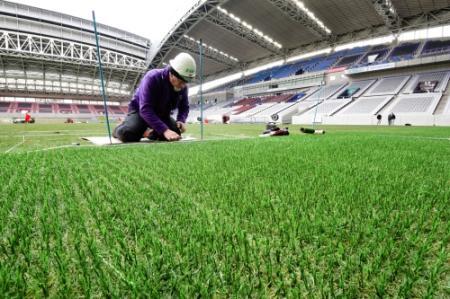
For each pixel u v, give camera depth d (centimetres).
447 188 99
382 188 98
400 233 59
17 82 3184
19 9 2419
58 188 101
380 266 45
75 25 2697
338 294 38
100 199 87
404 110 1772
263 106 2939
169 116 371
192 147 276
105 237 57
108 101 3962
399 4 2067
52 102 3609
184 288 38
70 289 40
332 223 62
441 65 2025
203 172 134
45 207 77
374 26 2573
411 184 105
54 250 52
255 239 56
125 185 107
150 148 267
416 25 2322
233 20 2503
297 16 2392
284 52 3369
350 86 2455
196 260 47
